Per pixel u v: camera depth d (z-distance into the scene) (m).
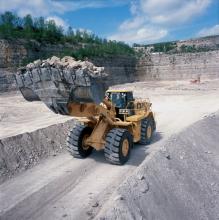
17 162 8.78
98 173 8.40
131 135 9.42
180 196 8.05
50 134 10.94
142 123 11.01
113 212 6.00
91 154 10.14
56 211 6.35
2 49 28.48
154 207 6.94
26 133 10.02
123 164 9.03
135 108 10.71
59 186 7.56
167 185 8.08
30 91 7.98
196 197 8.58
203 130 13.55
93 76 7.25
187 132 12.14
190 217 7.60
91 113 8.59
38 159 9.50
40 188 7.44
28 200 6.81
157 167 8.45
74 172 8.51
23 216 6.16
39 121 16.27
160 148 9.69
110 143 8.80
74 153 9.56
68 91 7.47
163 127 14.73
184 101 25.45
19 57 30.33
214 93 30.25
